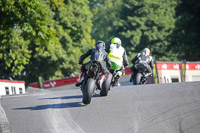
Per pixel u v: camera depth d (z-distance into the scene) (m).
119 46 41.34
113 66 40.69
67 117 27.19
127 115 26.17
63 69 173.00
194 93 33.06
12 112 31.47
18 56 128.38
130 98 33.69
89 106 31.27
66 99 38.25
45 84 143.75
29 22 90.56
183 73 111.12
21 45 125.19
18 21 90.38
